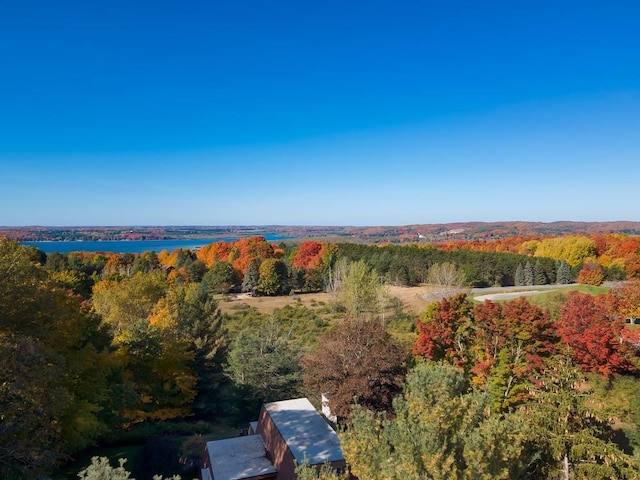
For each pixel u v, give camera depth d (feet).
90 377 70.85
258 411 93.04
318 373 75.46
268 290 275.80
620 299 123.13
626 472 47.14
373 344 76.89
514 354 87.30
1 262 57.36
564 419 49.34
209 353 116.16
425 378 44.75
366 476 32.91
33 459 48.65
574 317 92.53
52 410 50.47
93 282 222.28
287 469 57.52
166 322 115.03
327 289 262.26
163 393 95.45
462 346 94.02
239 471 61.62
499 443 33.65
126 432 82.53
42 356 49.42
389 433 36.22
